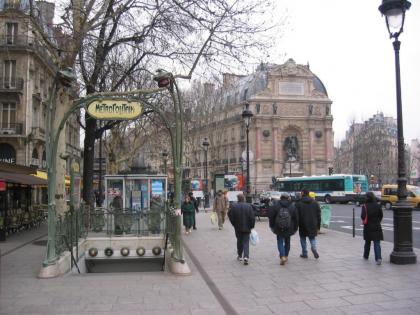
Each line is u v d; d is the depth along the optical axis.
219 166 82.00
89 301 7.04
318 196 51.12
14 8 14.40
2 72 34.75
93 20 13.36
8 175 16.97
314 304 6.89
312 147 75.50
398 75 10.81
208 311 6.51
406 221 10.43
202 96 51.69
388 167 86.75
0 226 15.22
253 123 73.62
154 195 21.00
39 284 8.30
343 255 11.75
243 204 10.92
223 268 10.12
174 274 9.40
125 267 13.13
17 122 35.00
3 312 6.41
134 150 31.89
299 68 76.12
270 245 14.08
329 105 76.75
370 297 7.26
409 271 9.41
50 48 13.77
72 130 52.06
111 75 19.30
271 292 7.71
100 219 13.26
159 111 9.86
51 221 9.20
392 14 10.70
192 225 19.52
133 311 6.49
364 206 10.55
